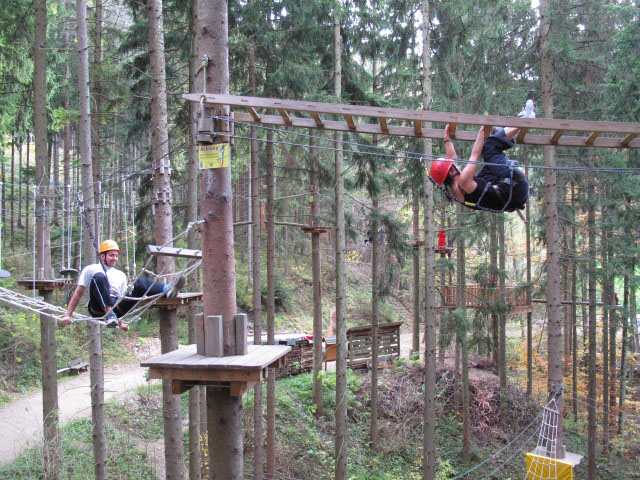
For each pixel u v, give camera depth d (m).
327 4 12.52
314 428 16.27
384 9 13.83
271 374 13.88
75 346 19.41
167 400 8.80
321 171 13.84
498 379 20.00
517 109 12.29
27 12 11.98
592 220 13.81
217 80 5.38
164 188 8.70
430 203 12.73
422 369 19.44
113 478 11.61
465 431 16.28
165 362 4.58
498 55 12.58
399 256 15.08
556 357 11.06
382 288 15.77
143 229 12.59
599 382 20.52
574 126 4.48
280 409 16.67
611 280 13.57
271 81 13.12
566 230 16.70
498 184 4.75
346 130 5.15
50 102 17.69
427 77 12.40
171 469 8.68
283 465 14.35
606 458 16.88
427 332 12.73
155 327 23.72
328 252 35.12
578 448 17.23
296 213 22.58
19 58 13.31
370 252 36.84
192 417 11.02
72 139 29.50
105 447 9.37
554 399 10.68
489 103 12.39
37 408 14.62
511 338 29.38
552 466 9.74
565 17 11.15
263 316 26.45
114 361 19.66
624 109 11.57
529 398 18.92
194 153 11.70
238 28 12.97
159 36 9.29
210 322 4.91
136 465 12.34
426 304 12.74
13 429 13.02
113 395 15.79
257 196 13.57
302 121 5.18
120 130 21.69
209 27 5.41
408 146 13.60
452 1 12.30
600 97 12.82
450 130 5.07
